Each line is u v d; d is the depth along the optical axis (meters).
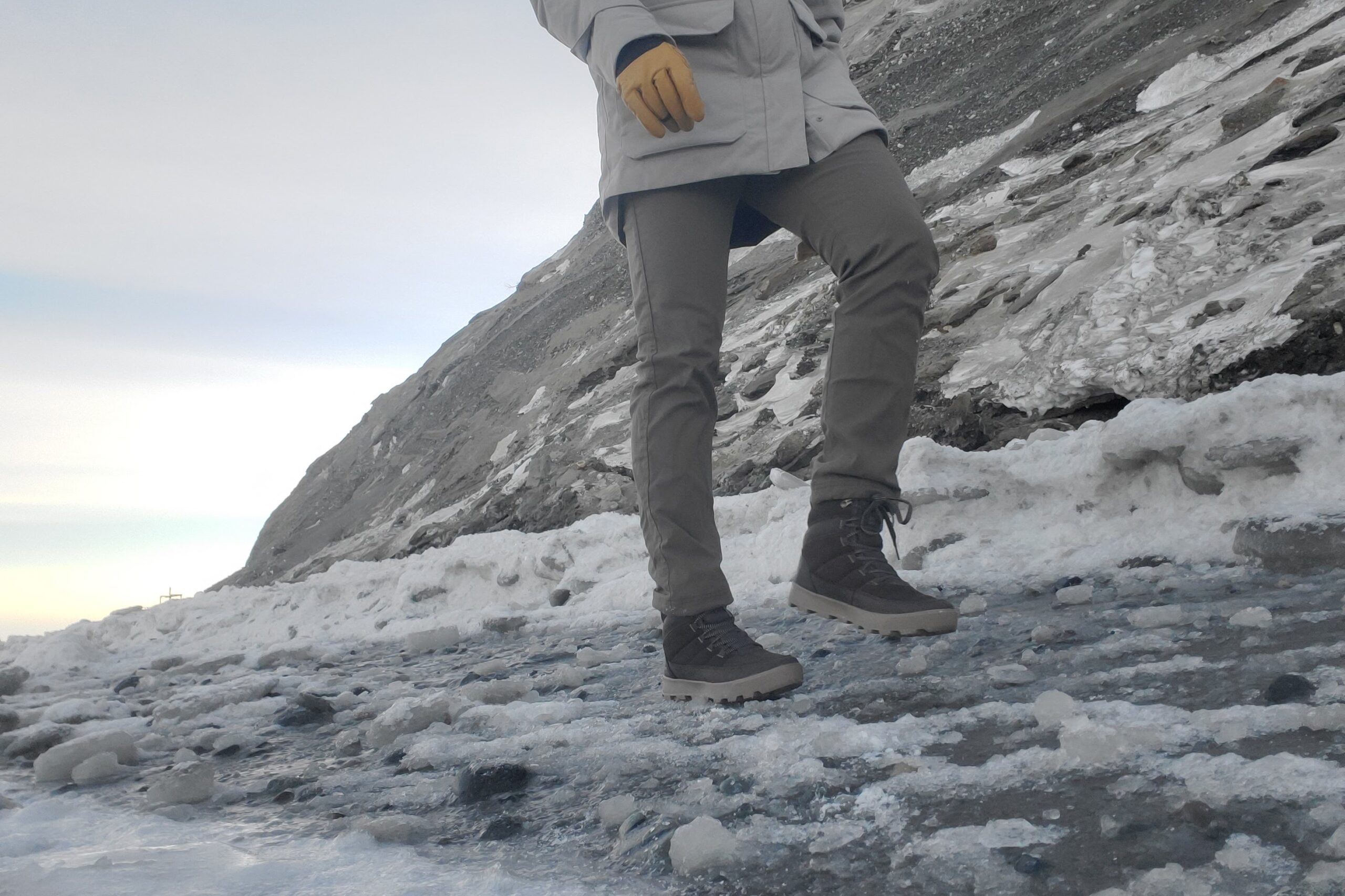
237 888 1.03
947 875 0.89
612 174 1.85
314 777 1.71
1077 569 2.51
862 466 1.84
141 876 1.09
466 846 1.19
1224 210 5.09
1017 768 1.12
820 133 1.80
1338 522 1.96
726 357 9.66
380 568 5.62
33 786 1.89
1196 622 1.69
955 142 14.35
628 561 4.34
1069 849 0.89
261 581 22.41
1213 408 2.52
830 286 9.84
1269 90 6.64
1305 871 0.77
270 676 3.00
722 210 1.85
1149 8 13.65
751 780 1.25
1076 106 11.24
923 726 1.36
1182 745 1.10
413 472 20.91
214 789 1.66
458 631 3.87
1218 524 2.44
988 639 1.91
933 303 6.89
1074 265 6.00
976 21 19.64
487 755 1.65
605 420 10.94
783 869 0.97
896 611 1.79
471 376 23.72
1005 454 3.19
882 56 21.22
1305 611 1.62
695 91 1.65
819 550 1.87
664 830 1.12
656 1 1.87
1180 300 4.59
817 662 2.04
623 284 20.97
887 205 1.78
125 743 2.03
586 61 1.90
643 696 2.00
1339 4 9.12
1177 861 0.83
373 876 1.06
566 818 1.26
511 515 8.98
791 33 1.86
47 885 1.06
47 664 4.62
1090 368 4.42
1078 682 1.45
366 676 3.02
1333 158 5.04
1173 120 8.50
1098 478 2.83
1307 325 3.53
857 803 1.11
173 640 5.71
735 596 3.28
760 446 6.86
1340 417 2.34
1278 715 1.11
